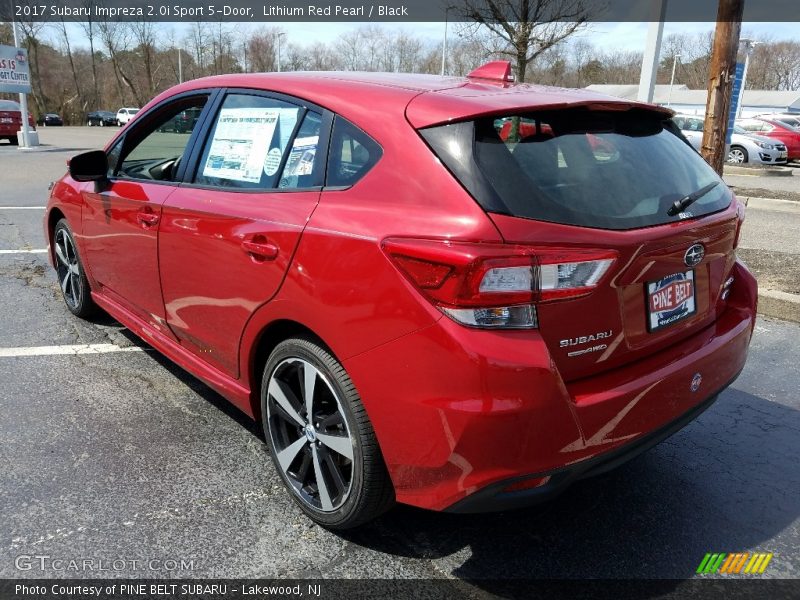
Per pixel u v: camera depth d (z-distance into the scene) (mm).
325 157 2488
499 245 1927
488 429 1935
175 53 70938
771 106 66438
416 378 2023
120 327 4699
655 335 2348
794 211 10586
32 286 5629
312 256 2312
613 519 2732
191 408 3539
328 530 2586
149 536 2510
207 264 2865
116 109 82000
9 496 2713
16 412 3426
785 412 3758
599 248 2029
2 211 9320
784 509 2840
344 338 2207
